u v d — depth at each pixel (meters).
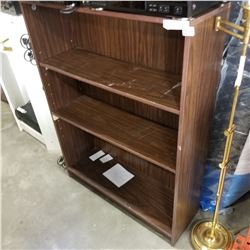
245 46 0.87
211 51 0.97
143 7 0.82
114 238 1.52
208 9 0.83
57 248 1.49
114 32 1.34
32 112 2.23
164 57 1.22
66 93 1.64
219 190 1.25
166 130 1.39
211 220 1.52
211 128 1.32
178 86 1.11
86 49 1.54
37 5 1.22
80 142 1.88
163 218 1.47
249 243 1.32
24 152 2.18
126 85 1.15
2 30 1.74
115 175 1.76
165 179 1.66
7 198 1.80
